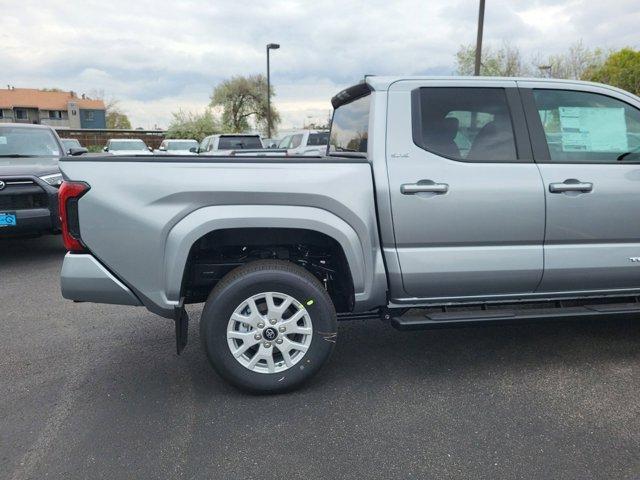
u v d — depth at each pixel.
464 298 3.69
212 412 3.30
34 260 7.62
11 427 3.14
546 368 3.87
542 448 2.88
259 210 3.31
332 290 3.97
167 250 3.26
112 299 3.32
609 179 3.72
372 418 3.21
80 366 4.00
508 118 3.72
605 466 2.72
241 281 3.32
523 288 3.73
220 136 18.39
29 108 80.00
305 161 3.40
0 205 6.80
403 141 3.56
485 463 2.76
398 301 3.62
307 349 3.44
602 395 3.45
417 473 2.69
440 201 3.51
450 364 3.97
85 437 3.03
